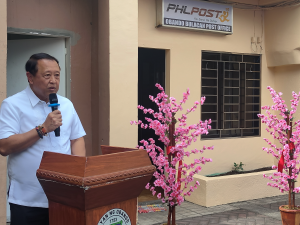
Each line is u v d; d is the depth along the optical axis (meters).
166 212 4.89
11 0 4.28
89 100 4.96
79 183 1.36
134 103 4.61
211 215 4.77
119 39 4.46
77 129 2.27
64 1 4.68
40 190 1.98
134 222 1.65
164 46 5.47
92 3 4.91
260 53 6.51
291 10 6.00
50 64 1.99
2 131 1.94
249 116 6.58
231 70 6.28
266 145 6.62
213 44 5.96
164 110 2.99
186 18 5.45
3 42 3.50
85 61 4.90
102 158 1.45
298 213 3.88
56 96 2.02
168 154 2.99
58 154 1.51
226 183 5.30
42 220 2.03
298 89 6.20
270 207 5.17
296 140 3.74
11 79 4.45
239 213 4.87
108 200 1.49
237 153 6.27
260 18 6.48
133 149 1.76
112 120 4.46
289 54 6.08
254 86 6.62
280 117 6.52
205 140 5.90
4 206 3.52
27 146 1.91
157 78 6.52
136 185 1.59
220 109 6.22
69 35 4.73
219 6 5.75
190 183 5.43
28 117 2.01
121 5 4.46
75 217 1.47
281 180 3.95
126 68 4.53
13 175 2.01
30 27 4.43
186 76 5.69
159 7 5.27
